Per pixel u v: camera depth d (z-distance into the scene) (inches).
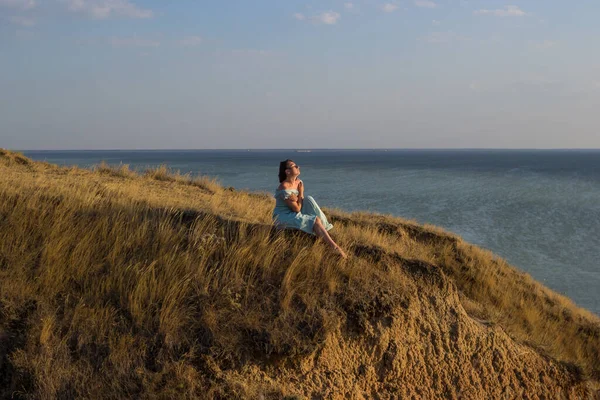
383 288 287.0
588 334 450.3
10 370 222.8
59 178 446.6
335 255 302.5
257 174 2994.6
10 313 241.6
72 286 262.4
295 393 237.9
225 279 273.4
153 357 236.2
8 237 283.0
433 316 298.2
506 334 338.0
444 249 481.1
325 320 258.5
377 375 269.1
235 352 241.1
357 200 1673.2
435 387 284.8
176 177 598.2
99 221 304.5
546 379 327.9
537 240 1063.0
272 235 310.2
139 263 275.7
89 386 221.5
